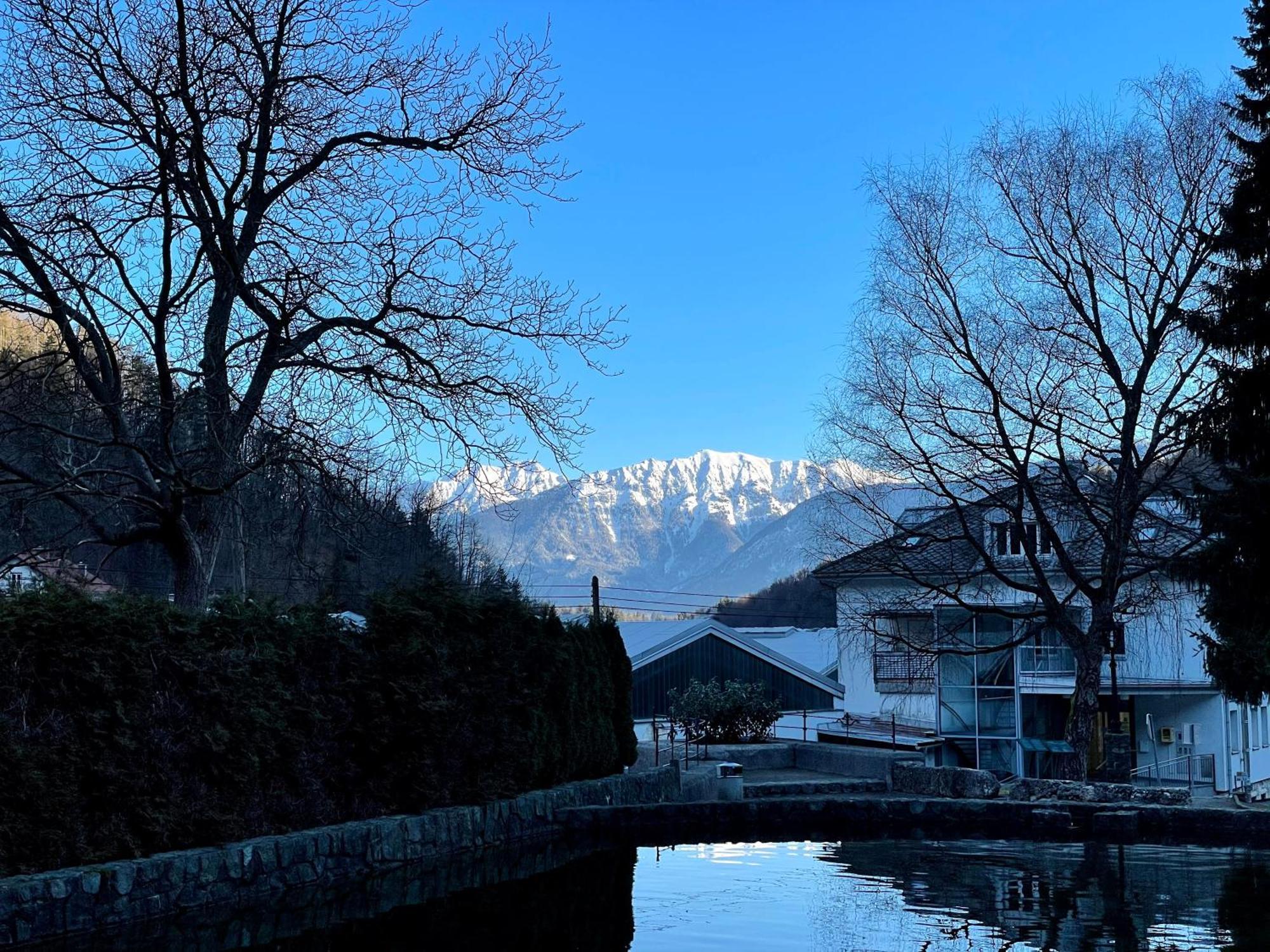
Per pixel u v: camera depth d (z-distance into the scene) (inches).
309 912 478.0
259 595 593.3
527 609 780.6
